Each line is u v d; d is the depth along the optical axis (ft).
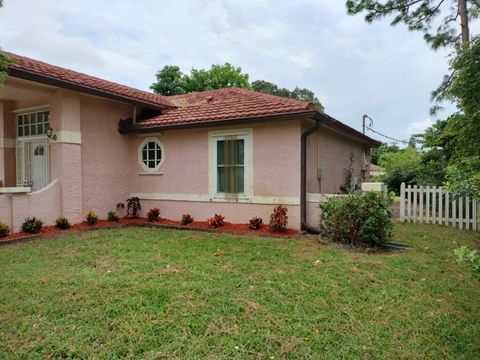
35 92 28.99
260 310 12.10
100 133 32.96
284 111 26.71
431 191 33.22
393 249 22.29
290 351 9.57
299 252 20.51
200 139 32.04
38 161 32.65
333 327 10.98
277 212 27.09
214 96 41.04
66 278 15.33
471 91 23.52
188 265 17.49
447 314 11.99
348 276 15.81
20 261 18.48
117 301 12.73
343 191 36.83
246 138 29.66
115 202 34.53
